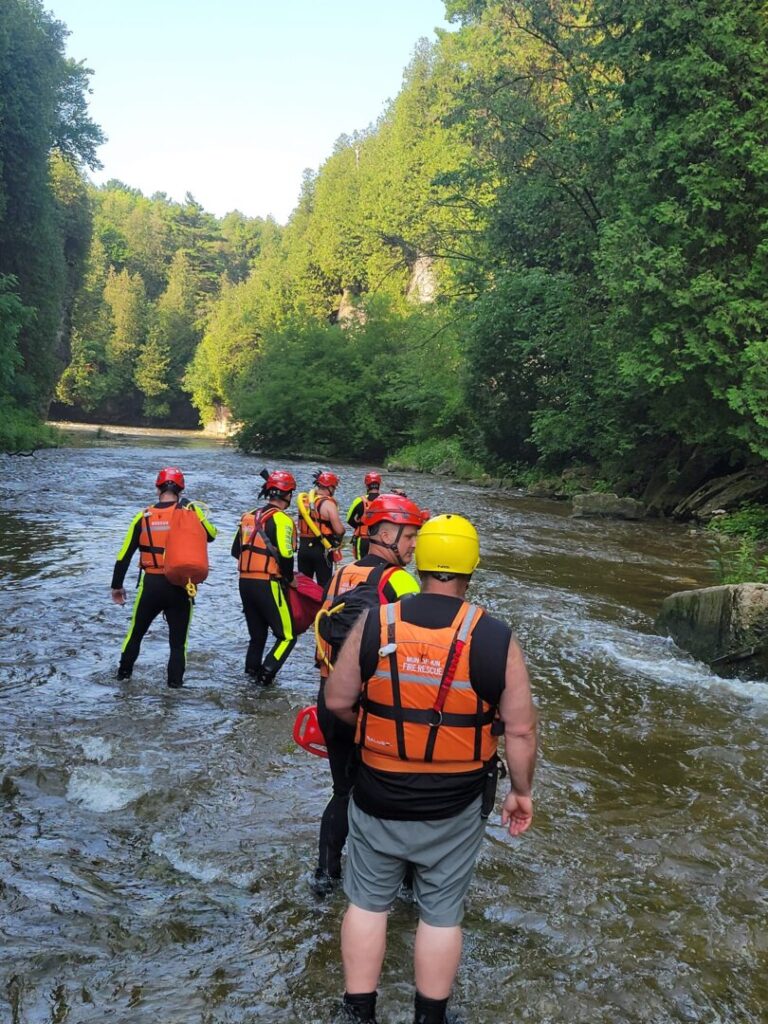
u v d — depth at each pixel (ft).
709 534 55.52
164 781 14.51
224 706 18.62
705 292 53.26
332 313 240.94
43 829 12.66
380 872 8.34
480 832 8.31
